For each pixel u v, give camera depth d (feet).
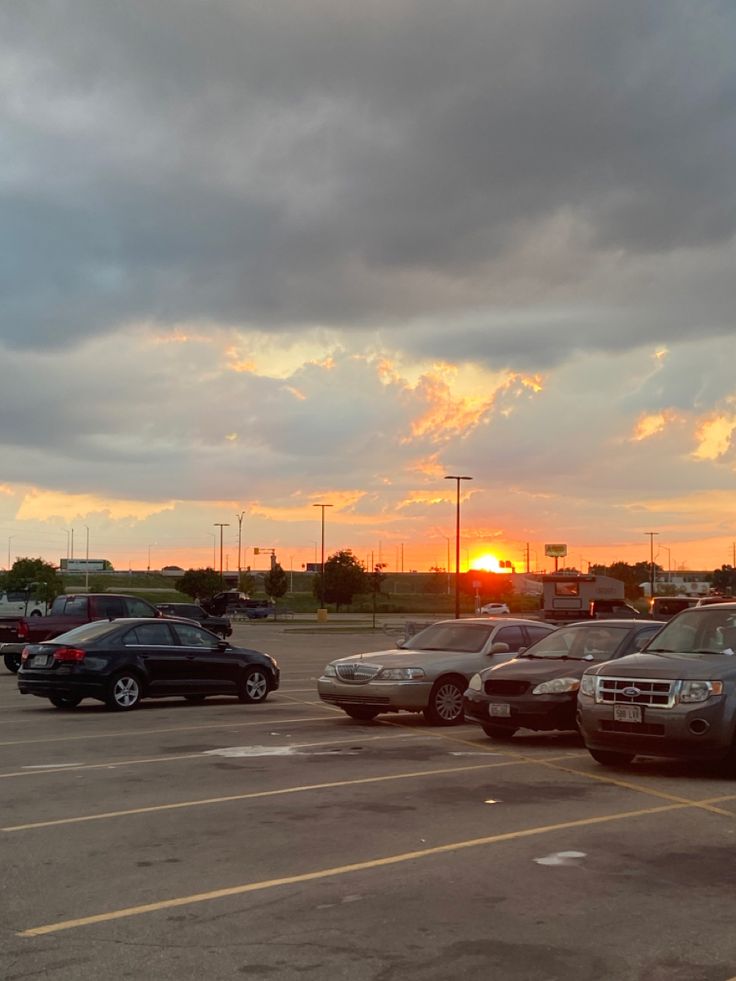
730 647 37.93
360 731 48.34
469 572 393.50
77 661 57.21
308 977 16.46
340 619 257.75
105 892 21.24
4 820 28.19
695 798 31.32
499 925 18.94
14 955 17.49
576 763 38.47
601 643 45.96
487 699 44.14
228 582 418.72
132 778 34.94
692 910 19.85
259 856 24.09
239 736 46.50
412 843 25.34
